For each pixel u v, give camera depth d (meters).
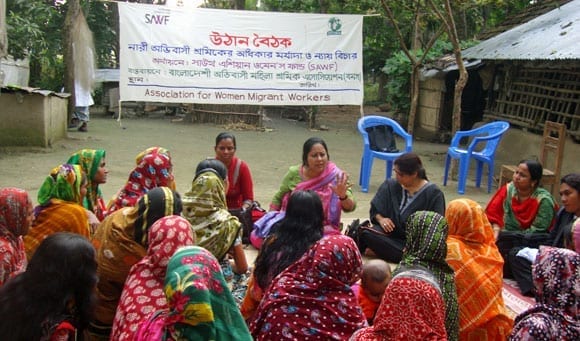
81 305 2.28
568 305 2.52
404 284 2.42
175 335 2.04
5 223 3.05
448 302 3.15
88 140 13.23
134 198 4.48
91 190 4.73
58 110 12.82
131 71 10.35
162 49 10.43
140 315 2.41
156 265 2.55
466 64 13.77
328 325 2.94
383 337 2.44
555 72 10.84
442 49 15.85
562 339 2.47
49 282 2.15
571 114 10.26
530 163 5.15
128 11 10.20
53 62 18.62
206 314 1.96
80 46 14.11
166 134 14.96
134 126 16.44
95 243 3.27
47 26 17.91
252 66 10.84
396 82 16.78
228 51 10.70
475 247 3.72
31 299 2.12
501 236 5.19
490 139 9.21
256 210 5.79
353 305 2.98
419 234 3.20
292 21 10.85
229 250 3.80
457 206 3.75
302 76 11.02
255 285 3.42
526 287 4.79
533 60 10.47
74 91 14.16
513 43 11.31
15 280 2.20
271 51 10.86
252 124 17.27
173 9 10.41
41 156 11.05
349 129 18.09
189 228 2.64
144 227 3.12
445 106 15.61
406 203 5.22
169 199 3.17
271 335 2.96
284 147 13.53
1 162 10.29
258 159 11.69
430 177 10.59
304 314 2.94
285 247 3.25
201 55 10.60
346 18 11.01
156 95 10.51
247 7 28.36
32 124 11.72
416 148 14.57
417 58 15.72
